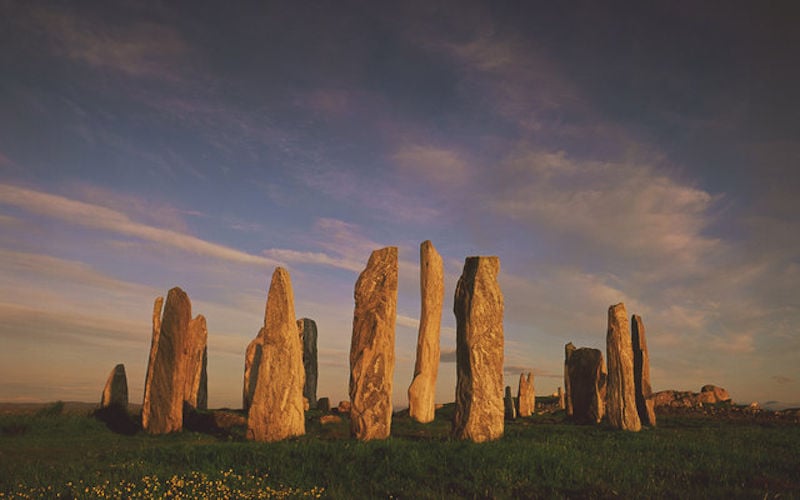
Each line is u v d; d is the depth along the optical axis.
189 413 24.44
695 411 34.59
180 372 21.88
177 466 13.47
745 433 20.00
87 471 13.04
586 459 13.53
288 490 11.48
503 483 11.49
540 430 21.31
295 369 18.97
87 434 20.84
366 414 16.88
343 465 12.80
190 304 22.80
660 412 35.00
